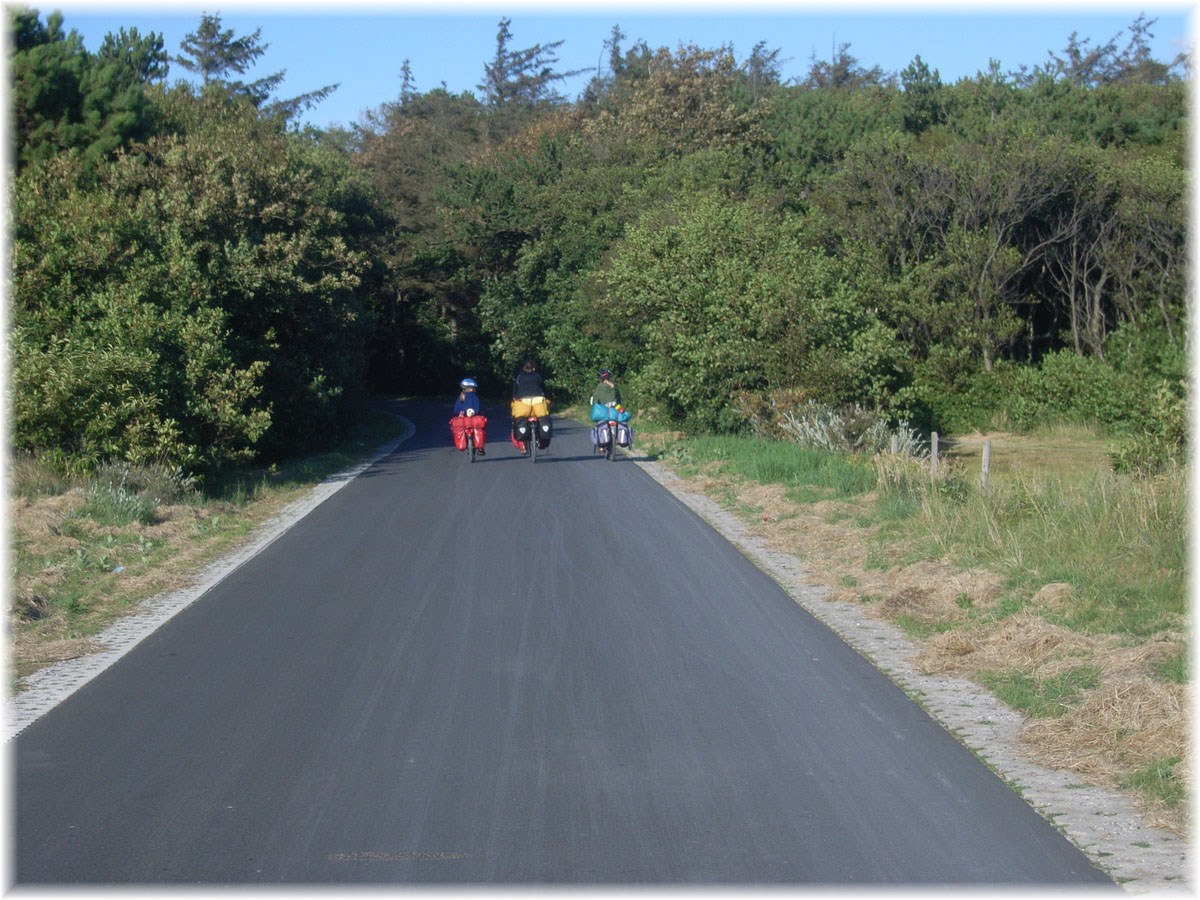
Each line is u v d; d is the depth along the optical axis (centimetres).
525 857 502
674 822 538
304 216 2659
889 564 1160
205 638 891
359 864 496
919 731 670
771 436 2411
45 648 861
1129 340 3125
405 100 9606
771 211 3438
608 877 483
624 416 2414
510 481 1997
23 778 598
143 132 2556
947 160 3409
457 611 975
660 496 1762
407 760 620
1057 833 528
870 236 3431
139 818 546
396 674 785
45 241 1922
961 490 1491
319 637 891
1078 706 705
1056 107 4175
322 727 675
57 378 1642
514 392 2411
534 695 736
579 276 4462
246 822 540
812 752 632
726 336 2628
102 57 2952
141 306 1877
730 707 712
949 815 547
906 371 3159
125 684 768
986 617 928
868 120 4600
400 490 1894
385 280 5612
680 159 4238
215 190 2380
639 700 725
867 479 1656
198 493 1700
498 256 5497
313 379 2744
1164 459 1488
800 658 828
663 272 2836
